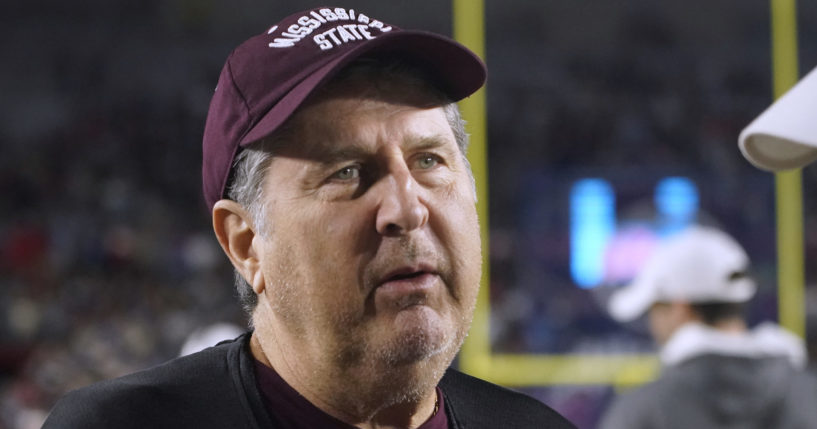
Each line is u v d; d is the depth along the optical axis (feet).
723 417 20.11
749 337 21.04
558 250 84.69
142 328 62.75
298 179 7.74
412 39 7.86
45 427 8.09
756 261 82.48
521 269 82.64
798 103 7.16
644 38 124.77
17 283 71.72
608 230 85.81
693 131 104.78
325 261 7.63
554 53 122.93
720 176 88.33
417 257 7.59
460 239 7.90
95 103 114.42
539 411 9.60
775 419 20.18
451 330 7.76
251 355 8.71
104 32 124.47
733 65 122.11
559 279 82.94
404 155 7.93
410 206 7.56
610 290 79.82
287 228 7.77
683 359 20.59
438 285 7.71
